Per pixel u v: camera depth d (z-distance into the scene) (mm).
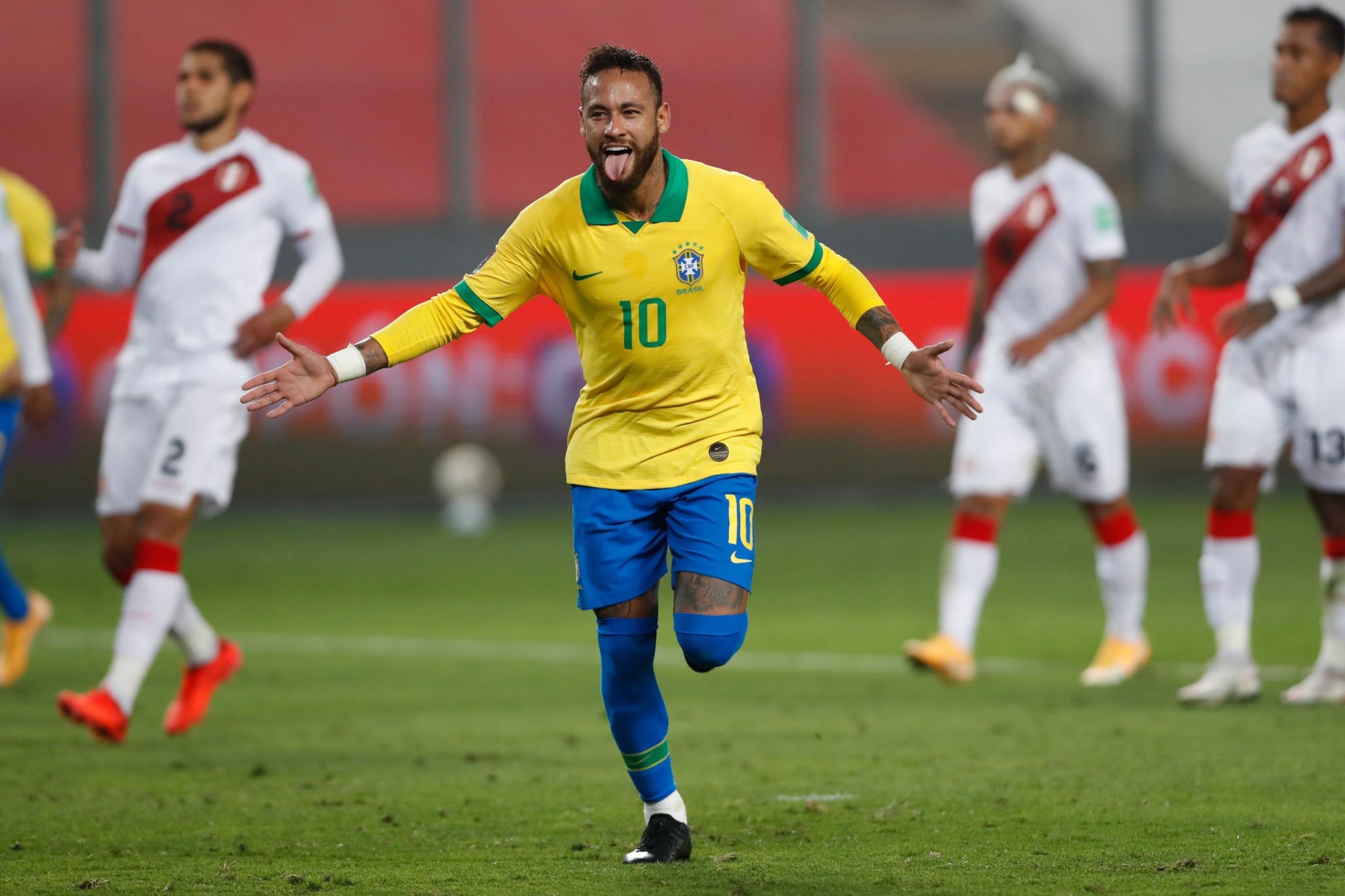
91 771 19938
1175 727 22500
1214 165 68500
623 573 14750
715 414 14789
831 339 57219
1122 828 15992
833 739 21938
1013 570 43562
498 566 44875
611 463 14766
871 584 41062
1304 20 24281
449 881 14039
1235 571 24891
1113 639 28516
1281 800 17312
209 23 65000
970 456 28031
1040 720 23391
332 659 30469
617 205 14328
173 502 22453
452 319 14727
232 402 23031
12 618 27750
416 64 65938
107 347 53156
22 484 53219
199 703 23016
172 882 14078
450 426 55469
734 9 68625
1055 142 70375
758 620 35438
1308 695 24594
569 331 56125
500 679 28109
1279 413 24656
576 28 67438
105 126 61594
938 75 70938
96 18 61250
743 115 68438
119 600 39312
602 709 25047
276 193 23531
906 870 14281
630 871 14359
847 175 70250
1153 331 26047
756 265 14867
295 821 16875
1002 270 28719
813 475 57281
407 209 65688
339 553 47875
